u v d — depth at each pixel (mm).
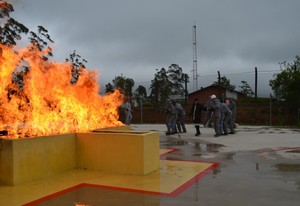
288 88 26469
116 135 7359
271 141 13250
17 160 6375
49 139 7066
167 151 10602
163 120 28703
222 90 38938
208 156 9648
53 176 7070
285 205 5094
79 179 6824
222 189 6012
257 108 27062
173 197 5559
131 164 7211
